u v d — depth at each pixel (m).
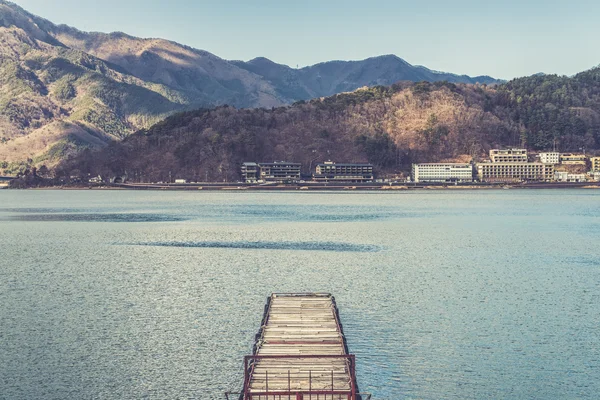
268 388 48.97
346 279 107.19
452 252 140.00
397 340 71.69
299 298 76.31
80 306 87.44
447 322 79.06
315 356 50.47
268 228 192.75
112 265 122.12
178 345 70.00
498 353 67.81
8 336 73.25
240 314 82.88
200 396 57.41
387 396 57.22
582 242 157.62
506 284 102.88
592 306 87.69
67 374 62.00
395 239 164.00
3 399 56.56
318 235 173.25
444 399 56.62
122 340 71.81
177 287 100.31
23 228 196.50
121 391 58.38
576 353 67.88
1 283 103.81
